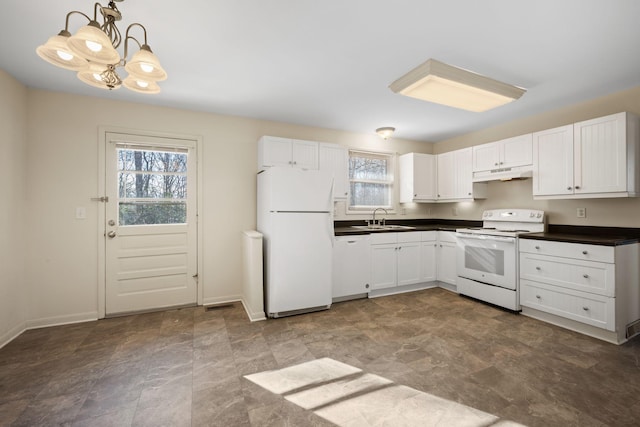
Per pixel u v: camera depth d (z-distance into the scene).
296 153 3.60
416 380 1.88
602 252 2.41
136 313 3.13
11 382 1.85
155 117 3.22
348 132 4.31
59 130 2.83
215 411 1.59
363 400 1.68
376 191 4.61
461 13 1.73
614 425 1.47
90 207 2.95
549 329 2.67
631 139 2.55
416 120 3.76
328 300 3.22
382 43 2.05
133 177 3.14
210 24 1.83
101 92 2.86
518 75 2.49
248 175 3.66
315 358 2.17
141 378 1.90
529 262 2.96
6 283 2.44
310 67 2.40
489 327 2.73
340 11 1.72
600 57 2.20
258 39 2.00
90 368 2.02
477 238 3.47
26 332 2.63
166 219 3.29
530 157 3.24
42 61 2.27
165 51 2.15
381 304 3.44
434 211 5.03
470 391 1.76
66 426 1.47
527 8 1.68
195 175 3.40
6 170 2.44
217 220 3.50
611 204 2.86
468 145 4.41
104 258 3.00
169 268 3.28
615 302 2.35
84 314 2.92
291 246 3.03
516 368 2.01
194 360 2.14
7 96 2.44
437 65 2.28
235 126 3.59
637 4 1.63
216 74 2.52
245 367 2.04
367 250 3.65
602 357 2.15
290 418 1.54
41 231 2.77
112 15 1.29
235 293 3.58
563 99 3.02
